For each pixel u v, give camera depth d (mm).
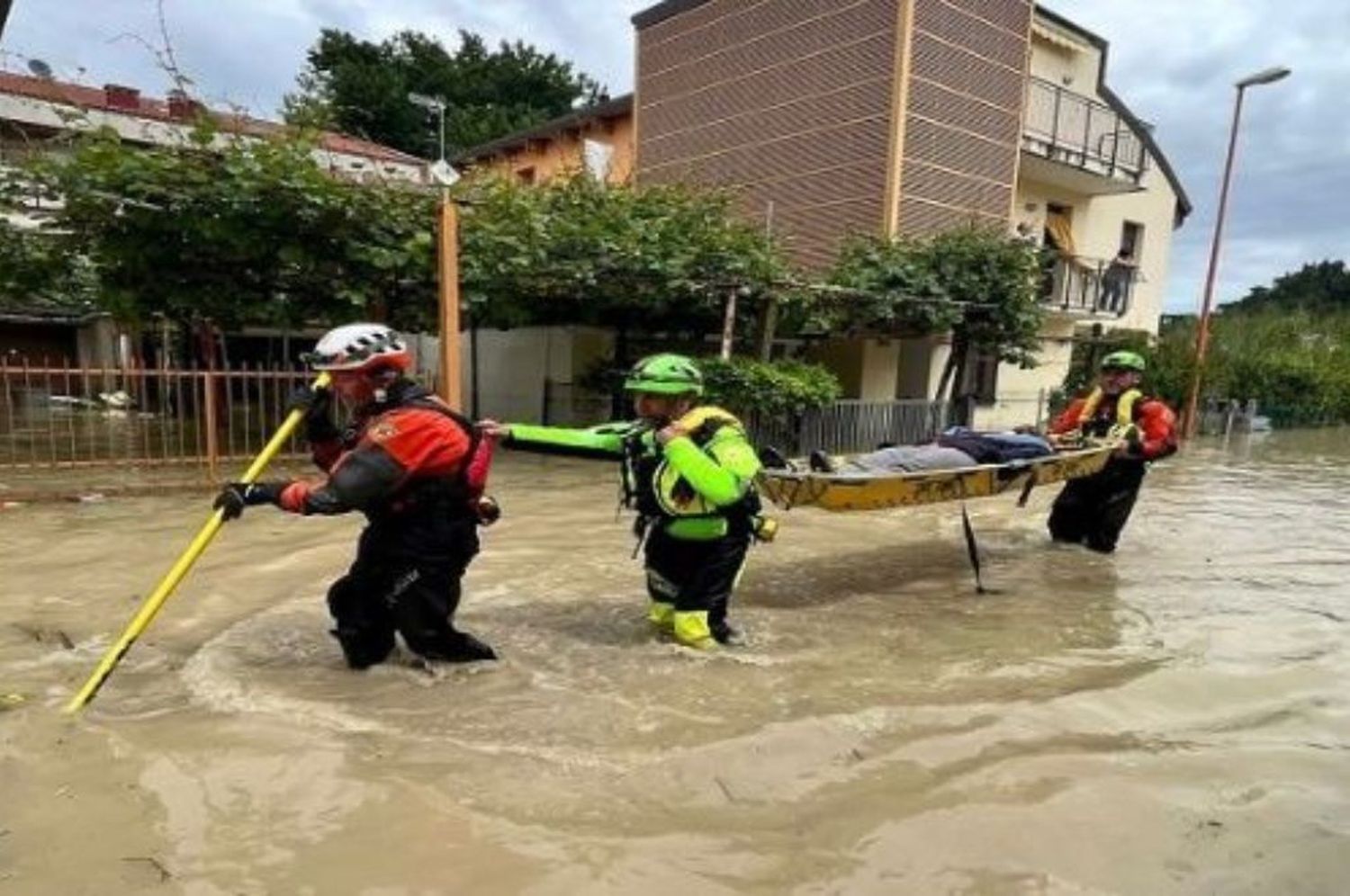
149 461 9516
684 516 4281
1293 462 15109
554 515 7863
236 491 3568
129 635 3506
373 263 9969
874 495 5391
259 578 5355
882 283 13781
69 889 2252
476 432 3857
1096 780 2996
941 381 15766
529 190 12523
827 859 2490
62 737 3098
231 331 12227
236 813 2643
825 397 13078
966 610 5297
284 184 9367
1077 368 19984
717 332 15133
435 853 2469
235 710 3385
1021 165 18922
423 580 3748
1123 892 2369
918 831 2645
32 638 4180
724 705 3607
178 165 9250
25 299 11547
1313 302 77312
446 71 41125
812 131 17125
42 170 9156
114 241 9836
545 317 14711
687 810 2748
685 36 19469
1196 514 9344
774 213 17859
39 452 10594
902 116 15711
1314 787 3002
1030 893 2344
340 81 36656
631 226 12055
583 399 15133
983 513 8680
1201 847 2598
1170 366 19641
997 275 14406
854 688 3863
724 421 4262
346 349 3586
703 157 19266
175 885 2283
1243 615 5293
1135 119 21359
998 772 3041
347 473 3488
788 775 2990
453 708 3484
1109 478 7043
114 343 16797
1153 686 3969
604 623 4707
